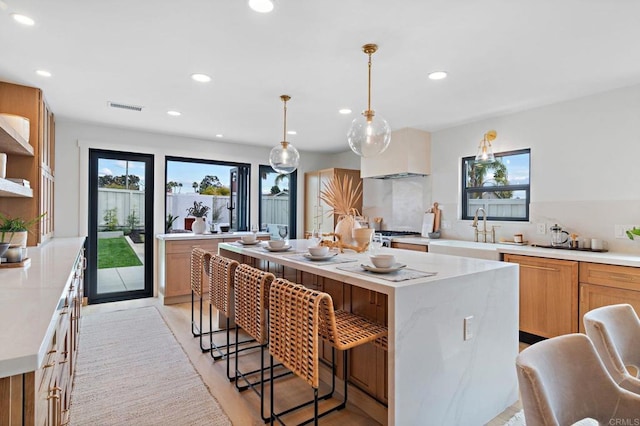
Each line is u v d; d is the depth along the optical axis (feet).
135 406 6.89
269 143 18.08
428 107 11.84
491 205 13.50
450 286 5.73
